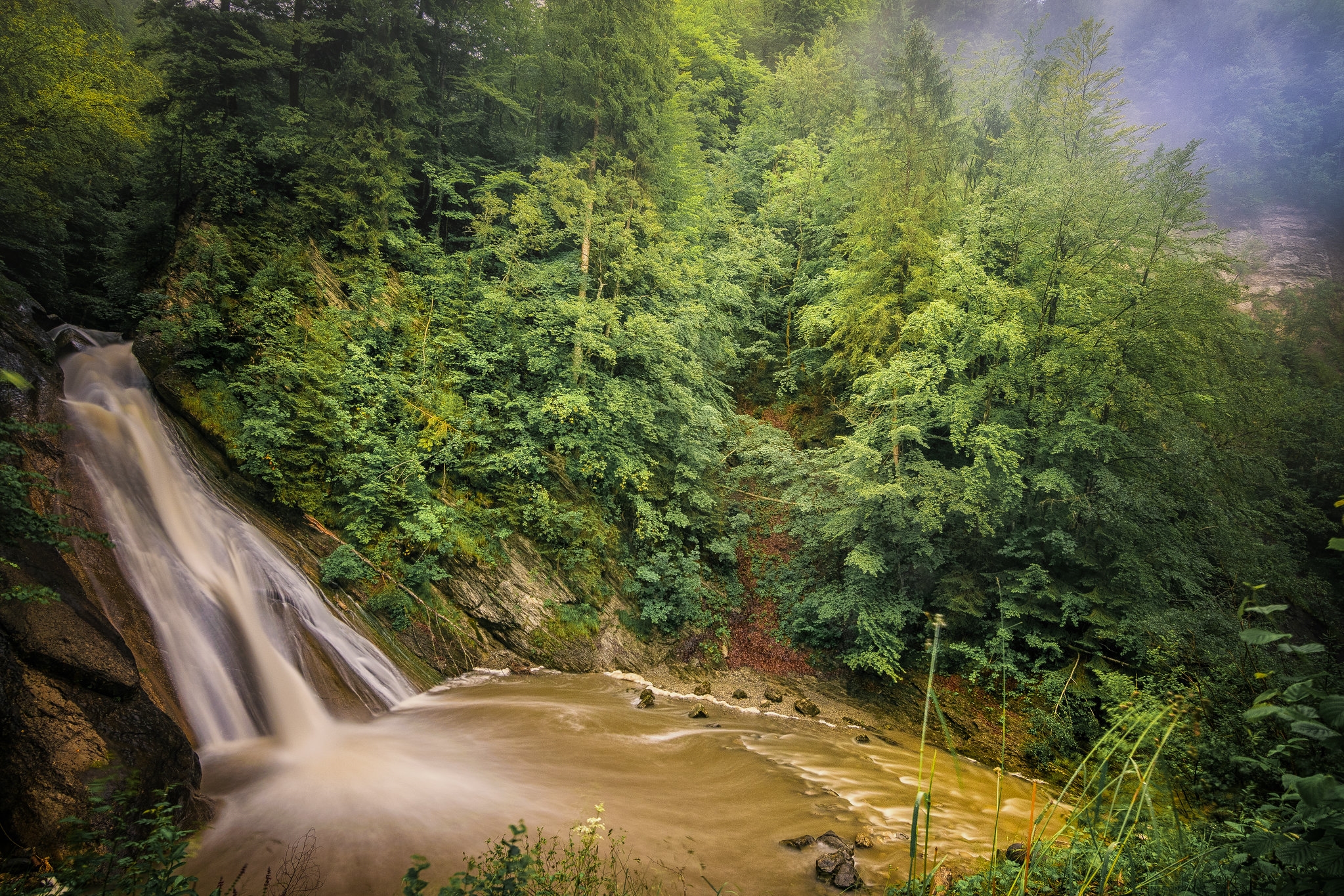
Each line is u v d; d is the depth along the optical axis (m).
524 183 19.31
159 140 16.41
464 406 16.06
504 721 11.47
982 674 15.30
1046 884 4.86
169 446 12.06
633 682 15.15
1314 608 16.11
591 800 8.55
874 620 16.00
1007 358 17.00
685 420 19.38
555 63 19.39
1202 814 7.48
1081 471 15.32
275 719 9.78
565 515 15.73
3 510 7.39
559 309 17.20
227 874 6.11
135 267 15.81
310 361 14.11
